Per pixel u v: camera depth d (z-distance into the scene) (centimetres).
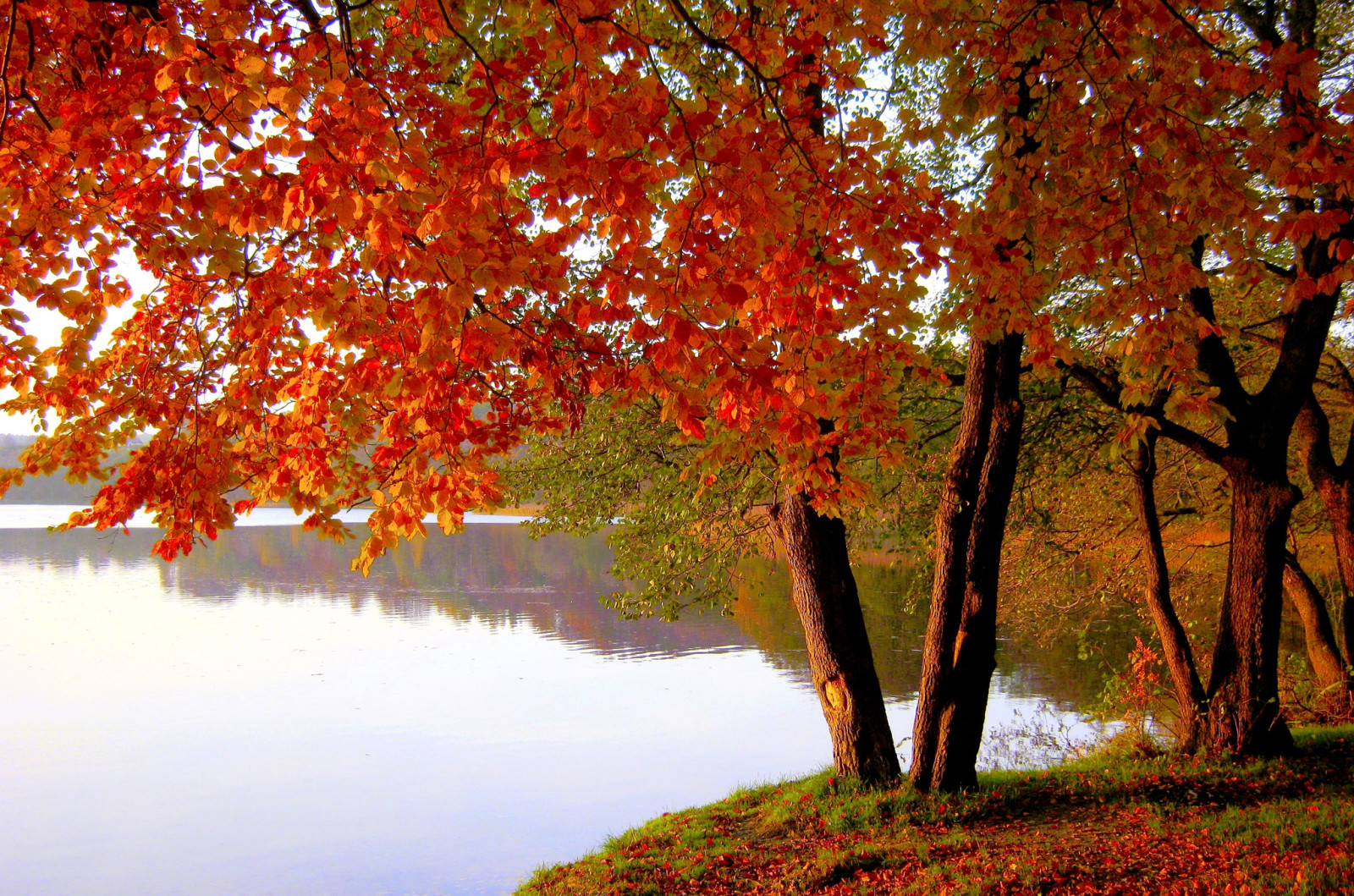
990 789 817
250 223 350
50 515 9862
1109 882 587
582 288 441
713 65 498
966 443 807
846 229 416
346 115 307
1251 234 421
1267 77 374
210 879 1058
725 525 1088
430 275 320
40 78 400
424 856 1100
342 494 472
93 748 1620
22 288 395
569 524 1130
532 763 1463
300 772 1470
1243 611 825
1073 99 445
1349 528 1032
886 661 1930
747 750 1474
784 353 425
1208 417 443
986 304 498
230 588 4094
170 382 458
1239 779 764
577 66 313
